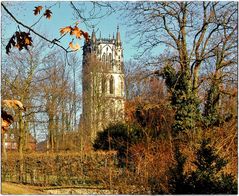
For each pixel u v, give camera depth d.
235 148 14.57
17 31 6.81
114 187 17.27
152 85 25.02
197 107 22.59
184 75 24.16
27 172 24.66
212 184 12.78
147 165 15.62
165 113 21.11
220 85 22.47
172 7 25.22
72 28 6.50
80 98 44.16
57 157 24.28
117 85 58.66
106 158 21.70
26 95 27.73
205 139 14.04
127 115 24.44
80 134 38.88
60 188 21.16
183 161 13.98
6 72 26.42
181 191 13.31
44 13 7.04
